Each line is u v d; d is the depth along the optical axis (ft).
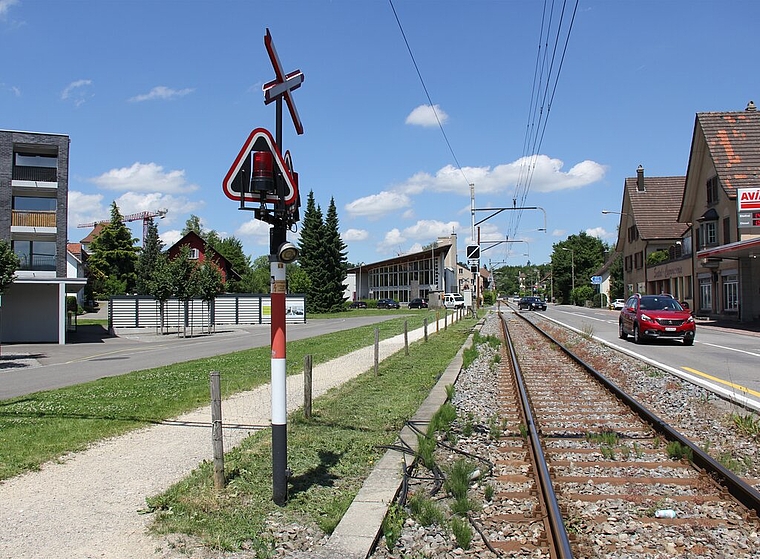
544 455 23.06
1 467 21.39
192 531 15.90
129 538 15.55
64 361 70.90
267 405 33.86
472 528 16.67
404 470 21.27
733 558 14.78
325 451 23.77
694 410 32.60
